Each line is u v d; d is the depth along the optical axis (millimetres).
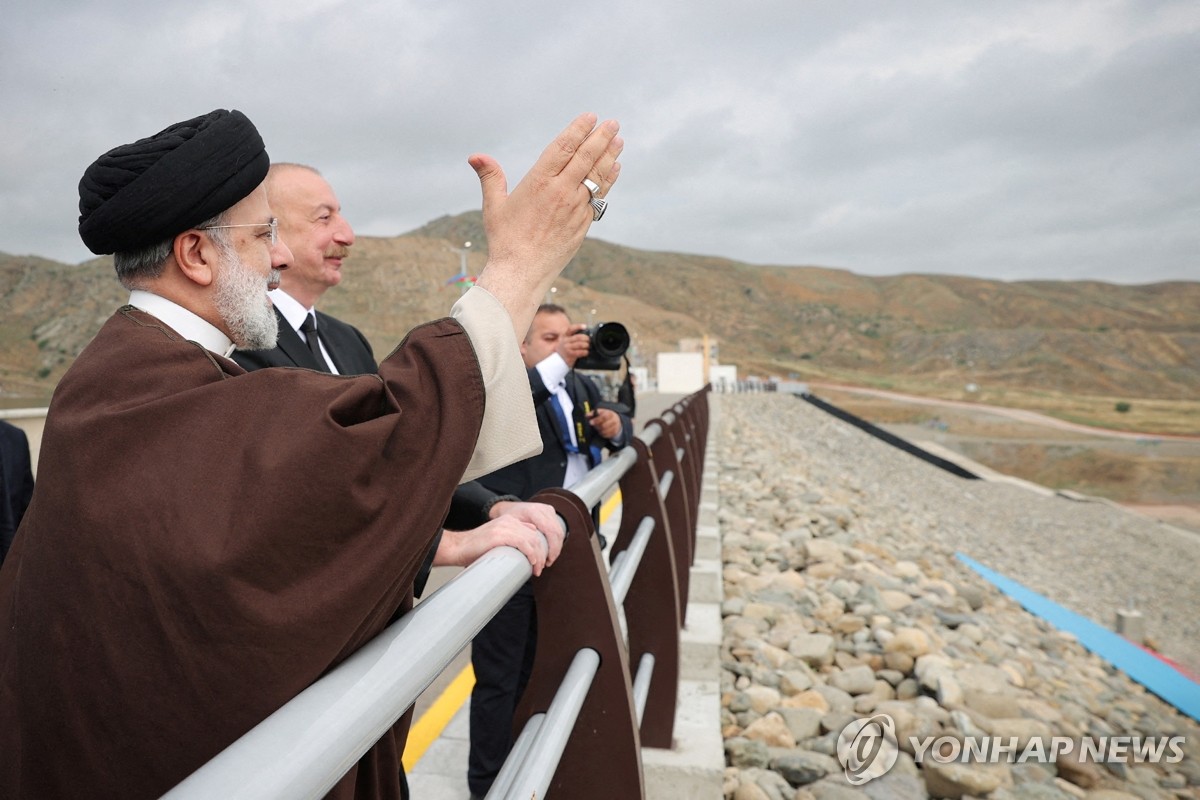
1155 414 199750
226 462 822
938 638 6254
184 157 1008
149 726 799
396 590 917
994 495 59125
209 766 633
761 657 5164
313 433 815
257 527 786
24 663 843
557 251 1090
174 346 955
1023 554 33312
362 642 909
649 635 3211
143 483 816
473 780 3094
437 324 982
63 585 810
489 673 3061
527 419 1036
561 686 1580
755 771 3814
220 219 1066
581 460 3643
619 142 1103
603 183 1102
